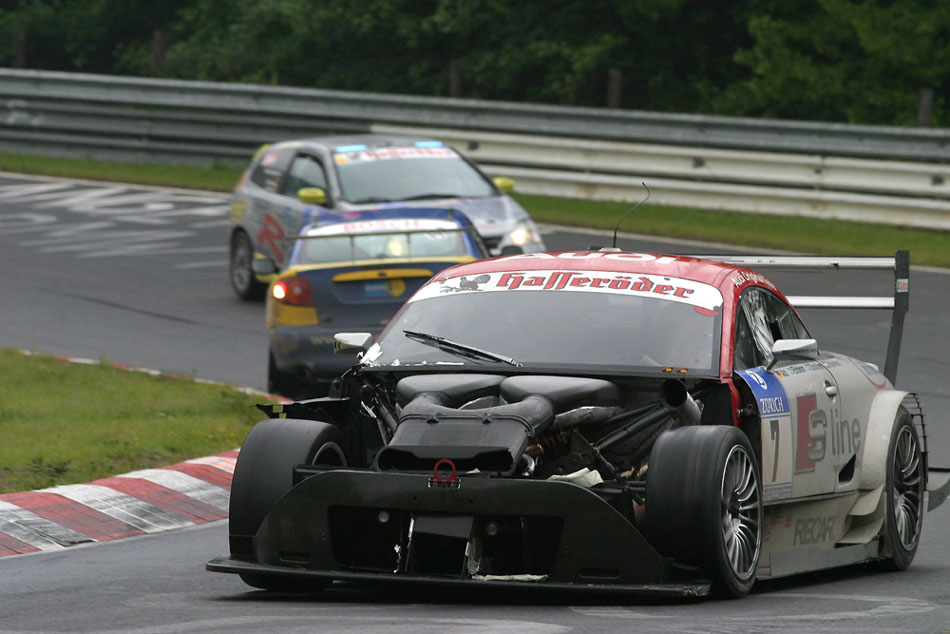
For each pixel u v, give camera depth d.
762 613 22.00
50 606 23.73
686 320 25.69
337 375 47.09
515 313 26.34
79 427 40.66
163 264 76.06
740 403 24.83
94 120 108.75
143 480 34.25
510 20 132.25
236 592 25.12
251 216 67.88
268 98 103.50
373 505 22.69
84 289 69.50
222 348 57.72
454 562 23.06
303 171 66.81
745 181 86.12
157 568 27.56
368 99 99.50
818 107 120.00
